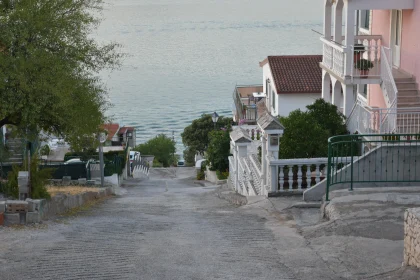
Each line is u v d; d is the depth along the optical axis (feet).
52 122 76.33
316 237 44.57
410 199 51.24
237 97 195.72
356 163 57.77
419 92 83.05
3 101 68.59
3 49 70.95
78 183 101.55
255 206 59.88
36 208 50.88
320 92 150.51
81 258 38.96
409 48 86.07
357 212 48.60
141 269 36.58
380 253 39.58
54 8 72.95
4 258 38.73
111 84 432.25
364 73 86.12
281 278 35.09
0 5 71.31
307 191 58.49
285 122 69.82
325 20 100.58
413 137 72.18
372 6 84.58
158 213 61.82
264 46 566.77
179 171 205.05
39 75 69.05
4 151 88.74
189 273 35.83
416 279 32.63
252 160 77.20
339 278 35.24
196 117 334.24
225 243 43.62
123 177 143.95
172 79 445.78
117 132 223.10
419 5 82.28
